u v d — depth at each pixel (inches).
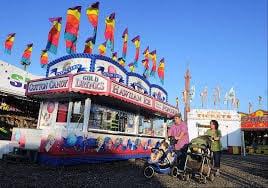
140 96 472.1
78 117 395.2
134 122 517.7
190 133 1154.7
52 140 361.1
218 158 343.3
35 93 408.8
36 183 241.6
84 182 257.8
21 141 398.6
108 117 443.8
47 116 433.7
